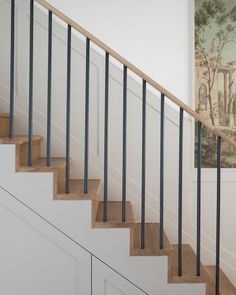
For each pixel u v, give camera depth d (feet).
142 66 12.87
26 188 8.95
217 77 13.08
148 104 12.19
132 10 12.90
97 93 12.17
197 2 13.01
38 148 11.30
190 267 9.55
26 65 12.11
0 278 9.00
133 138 12.16
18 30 12.10
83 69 12.15
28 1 12.12
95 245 8.91
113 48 12.83
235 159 13.01
